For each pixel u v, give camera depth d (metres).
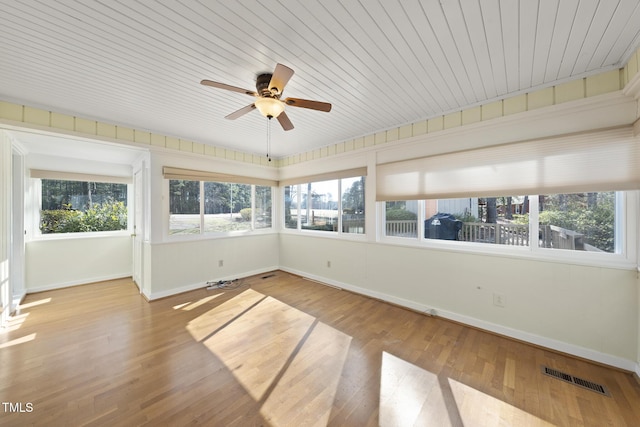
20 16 1.33
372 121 3.02
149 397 1.66
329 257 4.12
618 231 2.01
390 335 2.48
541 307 2.26
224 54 1.71
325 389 1.75
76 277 4.14
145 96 2.32
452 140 2.74
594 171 1.97
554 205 2.27
